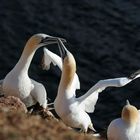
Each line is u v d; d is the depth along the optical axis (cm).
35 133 950
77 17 3086
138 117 1448
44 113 1524
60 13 3095
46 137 954
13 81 1508
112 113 2389
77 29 2994
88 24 3042
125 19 3080
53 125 1034
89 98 1519
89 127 1575
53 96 2477
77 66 2698
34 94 1526
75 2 3189
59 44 1501
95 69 2698
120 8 3156
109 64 2748
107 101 2462
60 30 2972
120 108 2433
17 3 3112
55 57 1620
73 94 1506
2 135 902
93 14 3112
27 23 2977
